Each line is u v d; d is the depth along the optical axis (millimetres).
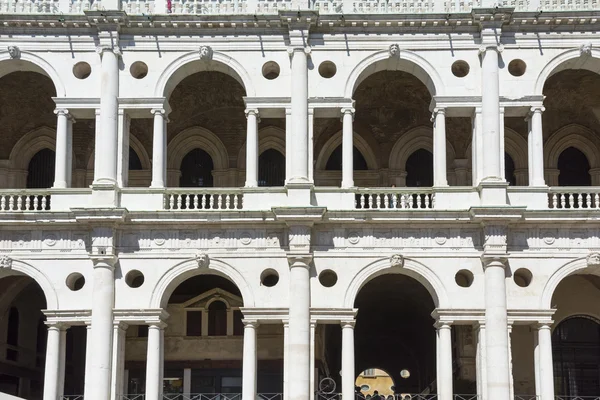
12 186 50938
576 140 51031
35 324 54344
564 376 49438
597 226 42688
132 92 44375
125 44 44750
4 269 43250
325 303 42312
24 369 53312
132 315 42406
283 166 50969
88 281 42906
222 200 45844
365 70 44594
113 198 42906
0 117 50844
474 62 44375
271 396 48500
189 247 42938
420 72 45094
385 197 43188
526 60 44312
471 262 42594
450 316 42156
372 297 57438
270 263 42719
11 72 47094
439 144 43812
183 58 44719
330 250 42688
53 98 44344
